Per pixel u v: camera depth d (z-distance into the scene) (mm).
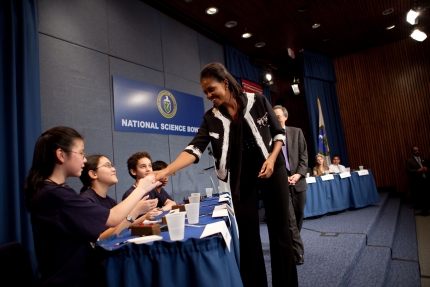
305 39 6684
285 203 1423
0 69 2455
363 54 7848
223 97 1353
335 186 4930
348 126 7910
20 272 1063
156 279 836
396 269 2678
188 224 1206
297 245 2451
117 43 3811
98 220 995
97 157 1700
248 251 1361
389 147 7387
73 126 3133
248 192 1422
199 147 1394
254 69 7234
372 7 5582
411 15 5379
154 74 4316
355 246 2820
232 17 5301
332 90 8016
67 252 995
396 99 7387
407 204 6824
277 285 1411
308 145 8164
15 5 2631
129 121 3760
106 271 874
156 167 2822
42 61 2949
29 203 1032
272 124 1456
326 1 5180
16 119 2447
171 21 4859
